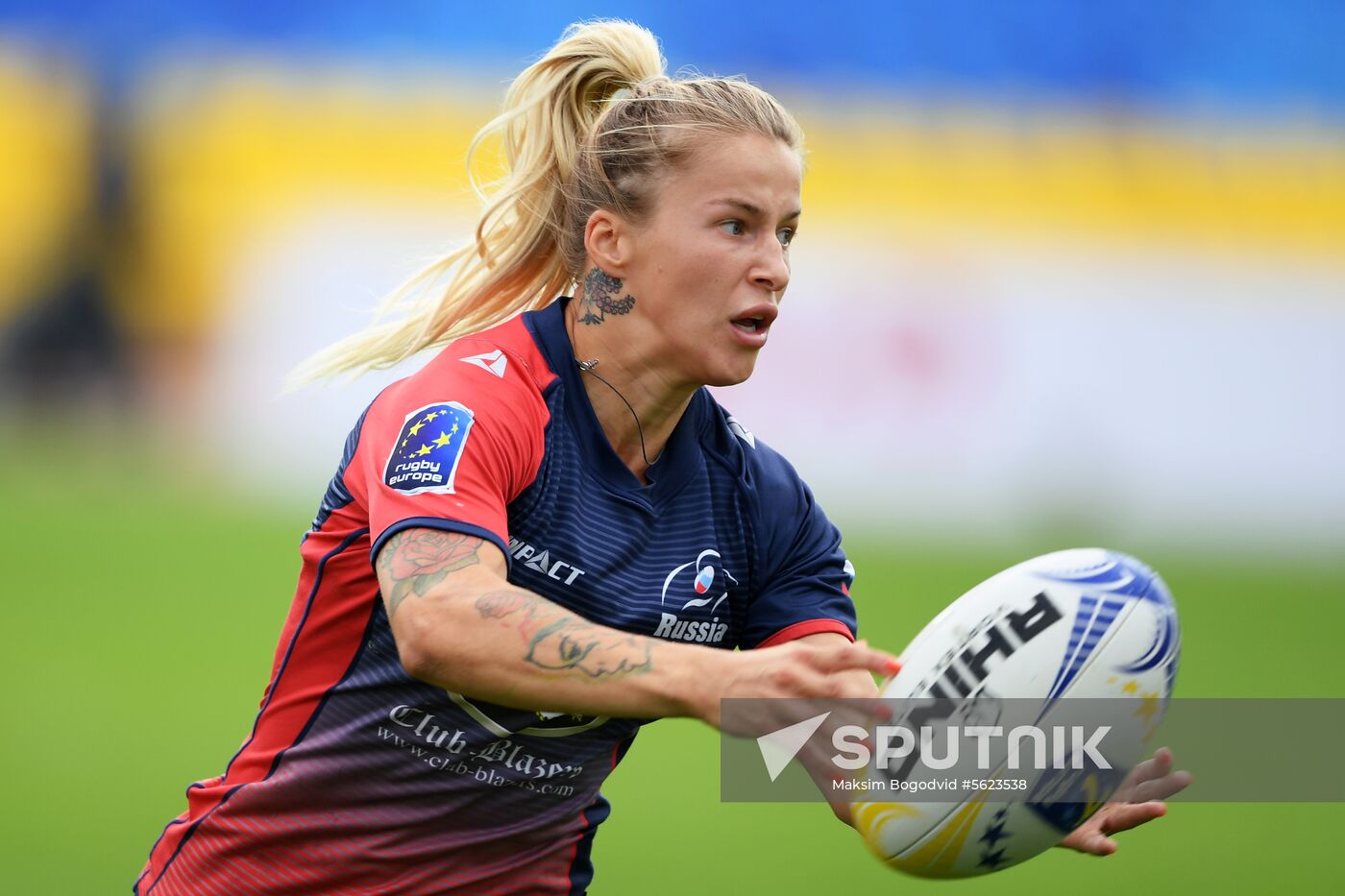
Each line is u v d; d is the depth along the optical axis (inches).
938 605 1355.8
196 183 2142.0
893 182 2166.6
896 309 2030.0
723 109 362.3
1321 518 2034.9
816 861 737.6
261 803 379.9
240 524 1740.9
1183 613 1489.9
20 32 2172.7
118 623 1245.1
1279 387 2058.3
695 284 359.3
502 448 343.0
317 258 2119.8
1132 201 2171.5
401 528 323.3
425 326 410.9
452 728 365.7
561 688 299.7
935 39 2236.7
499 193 395.2
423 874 382.6
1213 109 2214.6
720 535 384.5
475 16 2240.4
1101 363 2046.0
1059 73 2225.6
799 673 293.4
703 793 876.0
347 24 2204.7
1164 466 2034.9
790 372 1964.8
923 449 1982.0
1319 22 2234.3
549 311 375.6
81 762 871.7
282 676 380.8
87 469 2031.3
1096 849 382.9
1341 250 2153.1
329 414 2038.6
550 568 358.3
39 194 2145.7
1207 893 705.6
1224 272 2108.8
